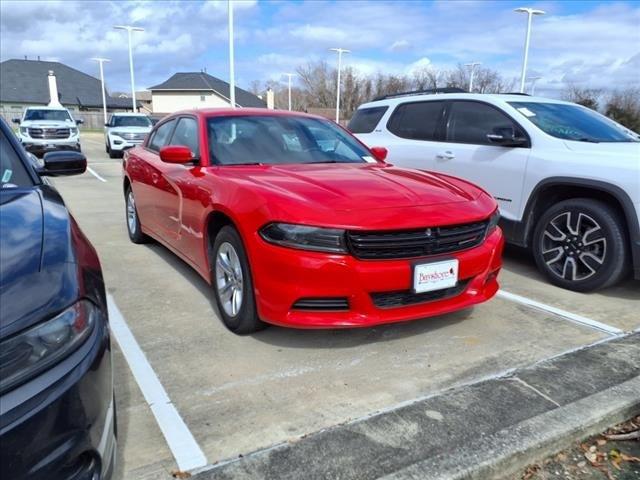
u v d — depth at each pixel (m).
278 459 2.16
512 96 5.49
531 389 2.73
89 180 12.45
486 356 3.18
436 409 2.54
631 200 3.93
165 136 5.10
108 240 6.10
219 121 4.29
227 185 3.38
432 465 2.13
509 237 4.93
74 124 19.80
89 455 1.66
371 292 2.90
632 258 4.02
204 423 2.46
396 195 3.19
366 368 3.01
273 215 2.91
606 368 2.98
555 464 2.32
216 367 2.99
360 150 4.56
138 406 2.59
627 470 2.29
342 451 2.22
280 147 4.19
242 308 3.23
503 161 4.93
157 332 3.46
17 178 2.49
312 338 3.38
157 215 4.86
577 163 4.31
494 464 2.18
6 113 47.59
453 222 3.08
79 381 1.60
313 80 69.44
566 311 3.95
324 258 2.82
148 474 2.09
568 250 4.39
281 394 2.72
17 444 1.43
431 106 5.97
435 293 3.15
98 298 1.86
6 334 1.49
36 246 1.81
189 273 4.77
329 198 3.04
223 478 2.05
